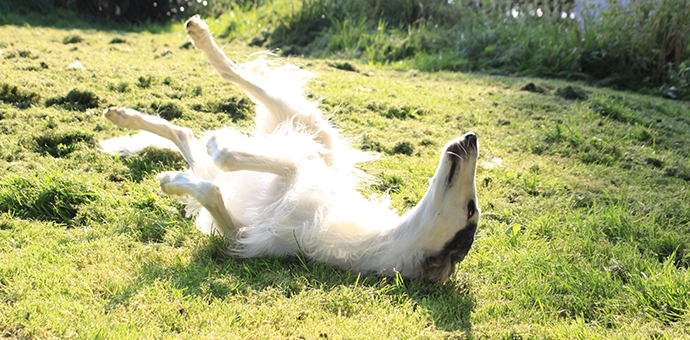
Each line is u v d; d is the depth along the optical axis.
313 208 3.94
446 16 11.49
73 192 4.39
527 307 3.58
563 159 6.13
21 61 7.20
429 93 7.71
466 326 3.33
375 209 4.06
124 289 3.33
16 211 4.25
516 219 4.77
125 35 11.20
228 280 3.52
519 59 10.02
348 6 11.59
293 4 11.63
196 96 6.47
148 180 4.84
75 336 2.87
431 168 5.55
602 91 8.49
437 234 3.71
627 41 9.84
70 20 12.48
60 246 3.77
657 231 4.61
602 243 4.42
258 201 4.11
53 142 5.26
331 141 4.61
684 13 9.52
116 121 4.44
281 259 3.88
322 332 3.08
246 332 3.04
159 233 4.14
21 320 2.95
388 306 3.41
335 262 3.88
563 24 10.54
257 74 5.08
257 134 4.61
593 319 3.52
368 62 9.86
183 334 2.99
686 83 9.19
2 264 3.45
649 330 3.33
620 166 6.05
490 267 4.00
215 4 13.92
